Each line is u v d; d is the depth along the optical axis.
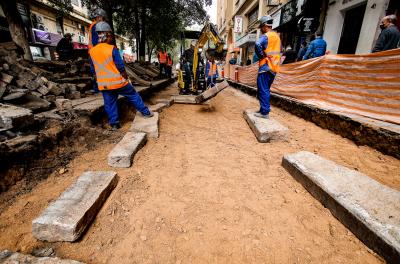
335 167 2.45
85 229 1.83
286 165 2.78
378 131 3.05
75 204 1.92
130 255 1.64
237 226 1.89
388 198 1.90
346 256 1.58
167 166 2.92
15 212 2.02
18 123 2.75
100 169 2.79
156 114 4.70
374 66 3.47
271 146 3.58
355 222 1.74
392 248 1.45
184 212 2.06
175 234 1.82
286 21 9.62
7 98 3.24
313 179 2.25
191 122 5.15
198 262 1.58
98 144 3.51
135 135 3.57
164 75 14.62
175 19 14.41
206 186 2.47
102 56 3.50
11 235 1.78
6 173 2.33
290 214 2.01
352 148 3.28
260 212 2.05
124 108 5.20
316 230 1.83
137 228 1.88
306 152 2.87
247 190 2.40
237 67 12.84
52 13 18.17
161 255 1.64
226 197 2.28
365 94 3.66
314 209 2.07
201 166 2.94
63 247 1.69
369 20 5.68
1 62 3.74
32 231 1.71
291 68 6.08
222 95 9.73
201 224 1.92
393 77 3.17
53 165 2.81
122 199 2.23
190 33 10.30
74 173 2.69
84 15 22.73
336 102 4.36
